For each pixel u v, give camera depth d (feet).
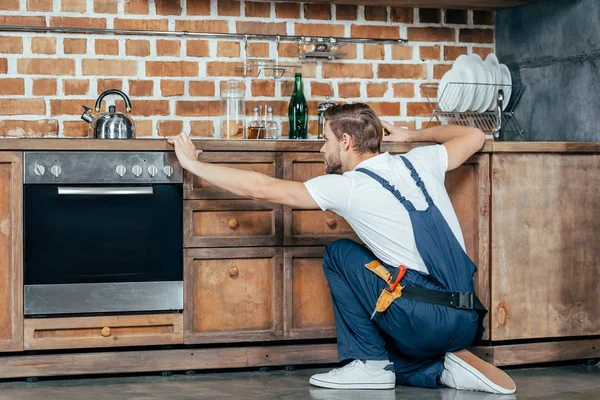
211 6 13.89
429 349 10.78
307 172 12.16
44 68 13.29
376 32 14.56
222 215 11.96
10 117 13.20
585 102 13.35
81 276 11.55
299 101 13.98
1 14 13.12
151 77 13.67
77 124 13.42
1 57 13.15
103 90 13.51
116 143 11.55
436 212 10.54
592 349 12.78
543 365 12.73
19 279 11.36
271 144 11.99
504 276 12.35
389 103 14.62
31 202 11.40
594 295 12.78
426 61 14.78
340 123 10.79
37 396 10.55
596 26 13.11
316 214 12.23
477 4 14.47
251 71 14.07
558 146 12.47
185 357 11.80
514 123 14.92
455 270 10.51
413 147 12.25
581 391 10.91
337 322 11.21
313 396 10.54
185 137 11.48
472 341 11.05
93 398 10.43
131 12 13.58
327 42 14.14
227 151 11.89
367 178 10.51
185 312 11.81
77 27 13.38
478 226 12.28
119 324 11.64
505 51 15.08
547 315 12.56
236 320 12.00
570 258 12.64
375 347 11.03
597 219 12.77
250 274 12.05
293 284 12.16
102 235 11.60
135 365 11.66
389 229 10.46
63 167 11.44
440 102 14.57
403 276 10.48
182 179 11.78
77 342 11.51
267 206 12.05
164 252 11.78
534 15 14.37
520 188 12.39
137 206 11.69
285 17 14.20
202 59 13.87
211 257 11.89
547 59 14.12
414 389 11.00
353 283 10.88
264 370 12.14
